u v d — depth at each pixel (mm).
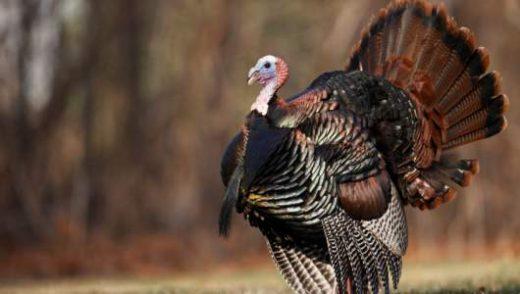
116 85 66188
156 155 67250
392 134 19516
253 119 18766
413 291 24469
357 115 18906
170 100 69500
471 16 64062
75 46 63656
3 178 58250
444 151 21141
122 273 51062
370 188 18750
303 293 19703
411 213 64812
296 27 71812
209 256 57156
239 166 18672
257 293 25906
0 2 59656
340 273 18500
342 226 18625
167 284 36062
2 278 47406
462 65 20906
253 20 71750
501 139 64500
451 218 64500
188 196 65688
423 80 20984
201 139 68250
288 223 18906
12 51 59844
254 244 59594
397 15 21188
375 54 21312
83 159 63000
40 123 60625
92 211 62406
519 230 64438
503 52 64875
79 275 50219
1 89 59656
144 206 64375
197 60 70062
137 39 67125
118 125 66312
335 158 18531
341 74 19516
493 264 41844
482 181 64125
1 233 56812
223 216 18594
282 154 18281
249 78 18844
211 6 70500
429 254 57781
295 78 71500
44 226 58062
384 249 18969
